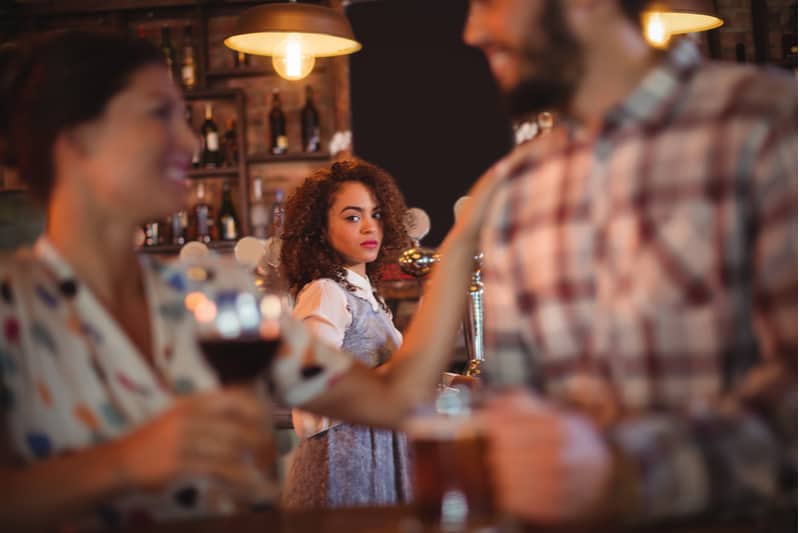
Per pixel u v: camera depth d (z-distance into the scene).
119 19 6.06
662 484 0.95
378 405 1.45
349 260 3.05
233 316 1.12
